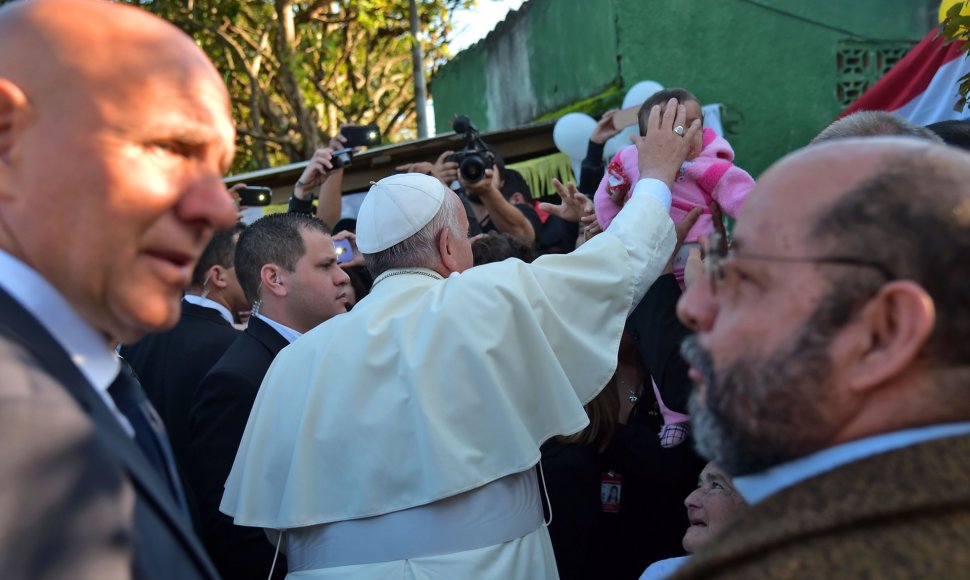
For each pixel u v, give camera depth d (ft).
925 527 3.15
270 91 45.14
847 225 3.53
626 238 7.97
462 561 6.84
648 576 7.62
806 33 25.31
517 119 33.47
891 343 3.44
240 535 8.64
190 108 3.99
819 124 25.32
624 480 9.71
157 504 3.69
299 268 10.42
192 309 11.61
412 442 7.04
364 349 7.36
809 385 3.55
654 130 8.70
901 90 18.17
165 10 39.60
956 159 3.58
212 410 9.14
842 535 3.24
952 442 3.28
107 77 3.82
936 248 3.39
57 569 3.19
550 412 7.23
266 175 24.07
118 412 4.17
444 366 7.12
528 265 7.70
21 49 3.80
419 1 43.19
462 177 13.55
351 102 43.47
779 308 3.64
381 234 8.18
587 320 7.60
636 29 25.43
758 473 3.78
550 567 7.41
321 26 42.91
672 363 8.32
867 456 3.42
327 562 7.13
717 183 10.80
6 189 3.82
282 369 7.80
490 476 6.97
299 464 7.23
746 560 3.38
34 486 3.24
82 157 3.78
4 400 3.31
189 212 4.04
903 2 25.38
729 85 25.52
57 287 3.93
